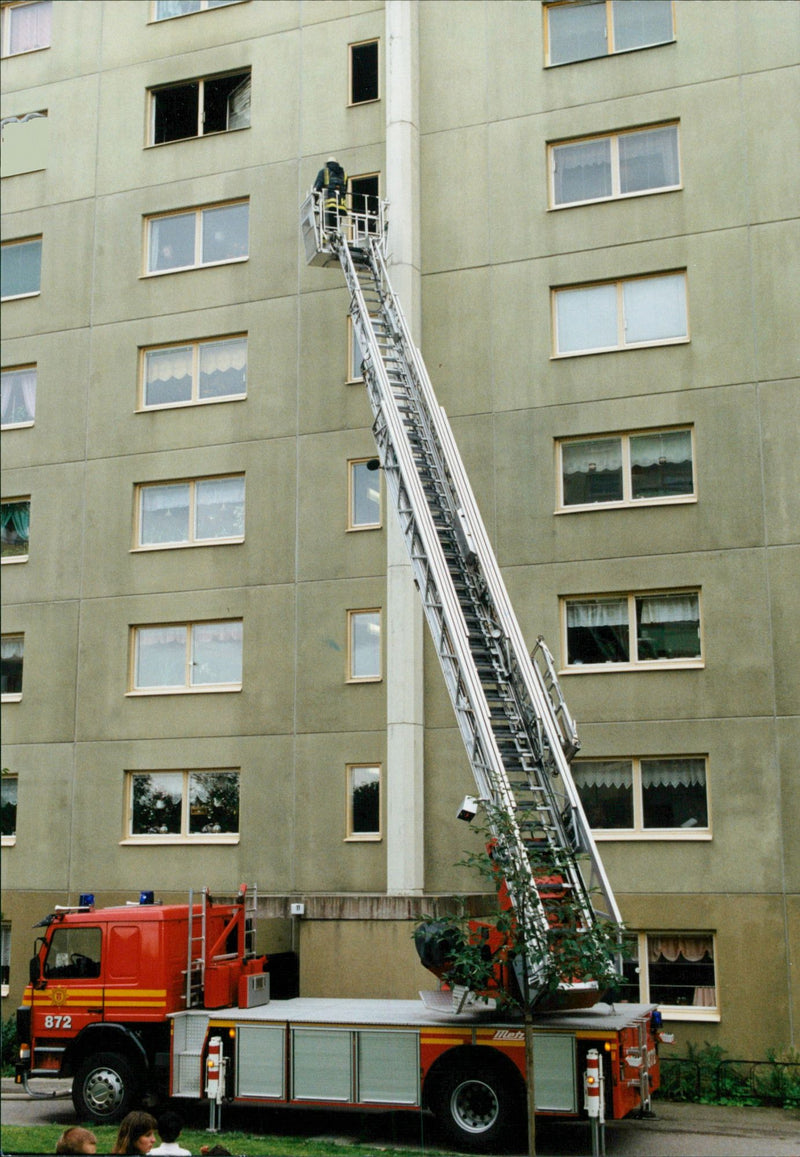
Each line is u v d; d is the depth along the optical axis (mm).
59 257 25766
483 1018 14430
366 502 22609
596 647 20625
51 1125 15359
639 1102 14086
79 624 24078
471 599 16938
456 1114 13906
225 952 16422
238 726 22500
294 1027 14758
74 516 24562
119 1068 15336
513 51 22969
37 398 25328
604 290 21703
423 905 18562
